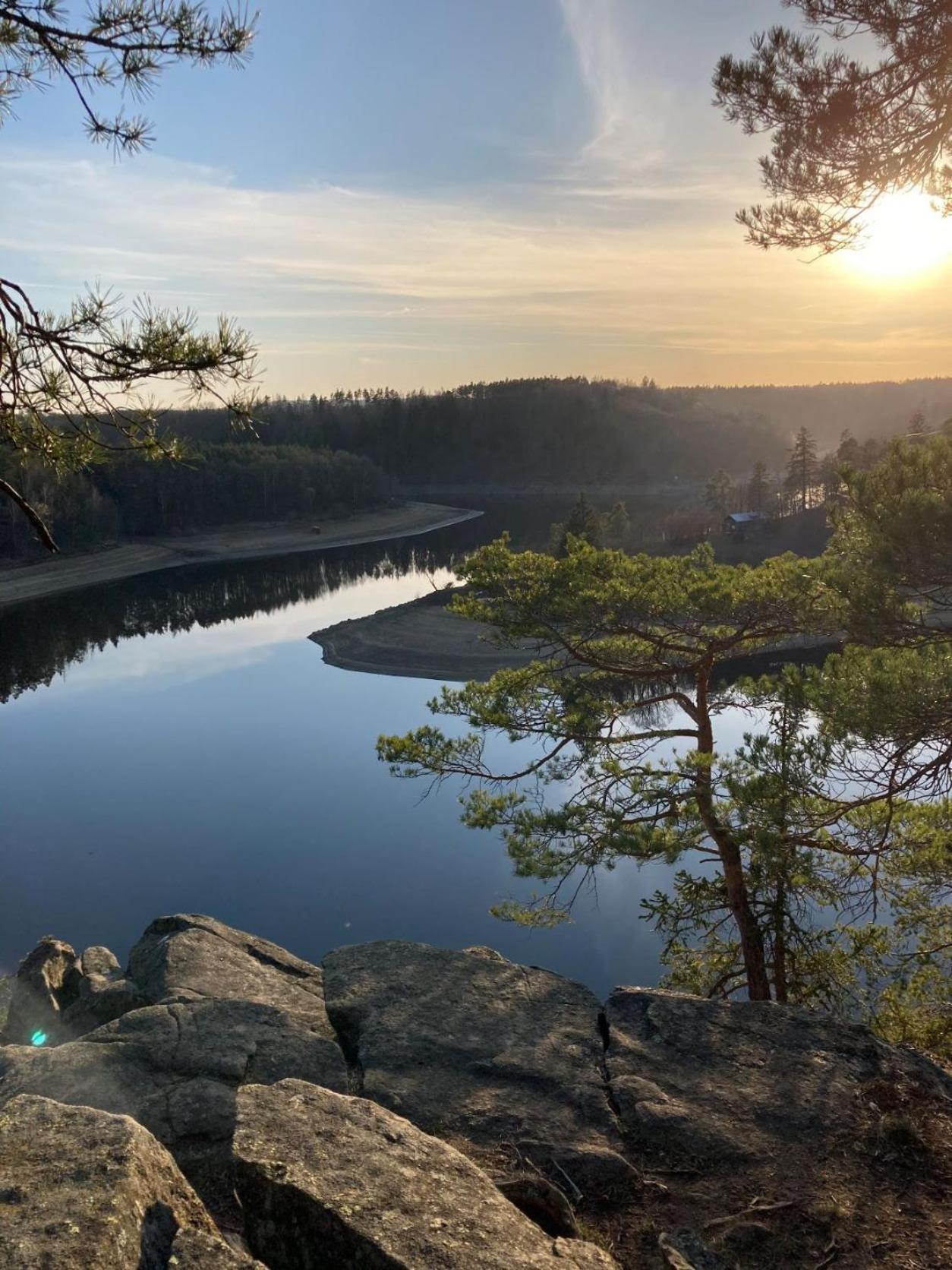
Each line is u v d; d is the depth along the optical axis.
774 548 100.25
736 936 13.41
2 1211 2.75
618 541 105.94
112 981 7.44
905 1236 4.11
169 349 3.85
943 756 7.67
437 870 27.48
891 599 7.34
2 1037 7.38
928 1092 5.13
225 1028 5.59
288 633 73.81
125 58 3.84
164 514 127.38
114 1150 3.07
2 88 4.05
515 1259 3.14
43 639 73.81
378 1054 5.58
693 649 12.17
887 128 6.86
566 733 12.33
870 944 11.45
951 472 6.91
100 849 30.44
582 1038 5.79
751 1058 5.50
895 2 6.38
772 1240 4.11
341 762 39.69
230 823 32.53
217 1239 2.77
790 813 8.94
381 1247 3.11
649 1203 4.39
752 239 7.72
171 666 63.44
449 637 64.69
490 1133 4.88
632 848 10.95
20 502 4.14
